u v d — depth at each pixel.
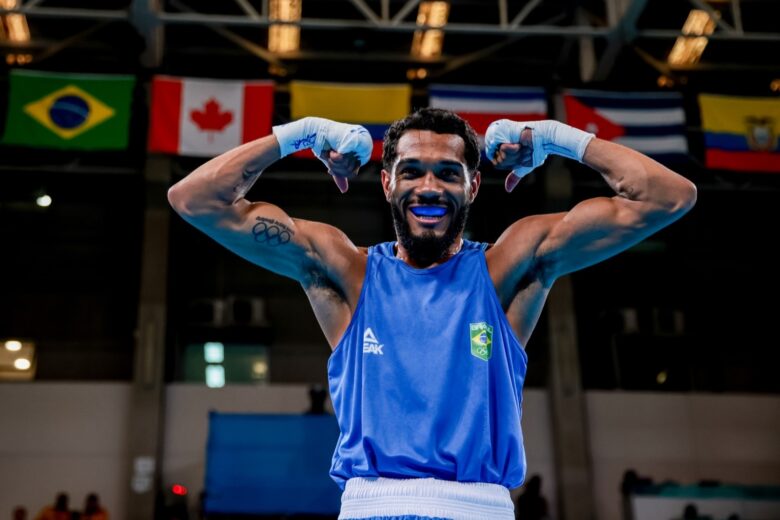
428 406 2.12
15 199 15.25
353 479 2.14
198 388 14.07
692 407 14.58
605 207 2.36
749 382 15.12
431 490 2.05
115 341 14.63
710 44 15.05
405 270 2.31
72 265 15.02
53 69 14.49
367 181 15.80
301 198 15.95
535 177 15.41
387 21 12.14
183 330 14.62
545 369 14.76
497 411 2.17
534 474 14.04
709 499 11.84
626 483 12.96
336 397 2.28
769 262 16.02
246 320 14.72
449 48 15.35
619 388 14.84
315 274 2.44
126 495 13.32
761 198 16.27
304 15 14.80
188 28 14.85
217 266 15.30
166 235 14.45
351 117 12.01
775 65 15.28
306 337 14.98
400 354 2.18
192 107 11.85
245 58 15.27
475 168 2.38
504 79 15.41
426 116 2.34
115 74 14.58
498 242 2.44
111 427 13.70
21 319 14.57
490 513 2.07
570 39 14.20
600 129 12.16
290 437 12.02
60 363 14.39
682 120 12.27
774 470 14.32
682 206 2.28
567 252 2.37
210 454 11.90
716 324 15.52
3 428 13.59
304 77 15.31
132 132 14.95
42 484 13.37
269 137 2.44
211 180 2.38
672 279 15.81
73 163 14.92
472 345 2.19
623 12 12.35
